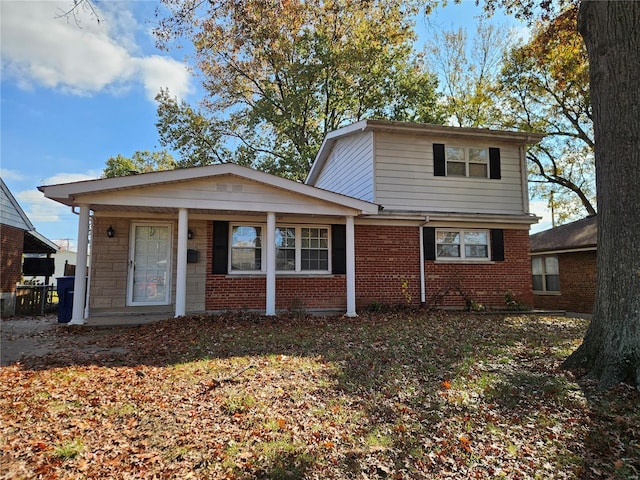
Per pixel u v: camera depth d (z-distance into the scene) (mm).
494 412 4242
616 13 5387
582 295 15609
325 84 22281
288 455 3289
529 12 11047
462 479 3092
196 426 3730
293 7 11328
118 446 3334
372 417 4074
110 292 10141
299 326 8805
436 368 5668
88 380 4898
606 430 3848
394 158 12586
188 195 9281
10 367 5457
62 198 8562
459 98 25562
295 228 11609
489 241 12898
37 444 3291
